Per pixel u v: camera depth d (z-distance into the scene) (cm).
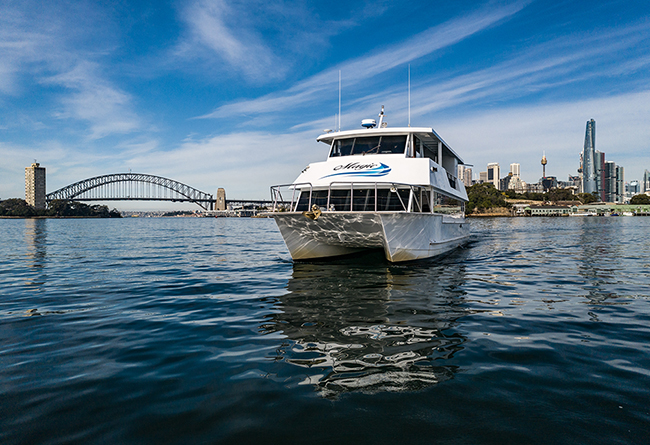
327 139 1337
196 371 405
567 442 276
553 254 1545
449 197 1541
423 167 1145
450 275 1028
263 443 278
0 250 1928
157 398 346
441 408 325
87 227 6031
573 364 418
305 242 1248
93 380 386
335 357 442
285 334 532
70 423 306
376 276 1019
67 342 504
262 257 1550
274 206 1182
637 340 496
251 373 398
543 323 577
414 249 1188
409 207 1062
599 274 1040
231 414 318
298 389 362
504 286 874
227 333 538
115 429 297
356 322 589
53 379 389
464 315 627
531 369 405
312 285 900
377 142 1249
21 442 280
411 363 423
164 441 281
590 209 16250
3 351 471
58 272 1148
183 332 545
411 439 282
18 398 349
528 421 304
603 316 616
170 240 2755
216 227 6128
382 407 327
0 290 870
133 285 923
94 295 809
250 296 787
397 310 662
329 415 315
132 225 7306
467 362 425
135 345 491
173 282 962
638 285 881
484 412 318
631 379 379
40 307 703
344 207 1155
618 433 286
